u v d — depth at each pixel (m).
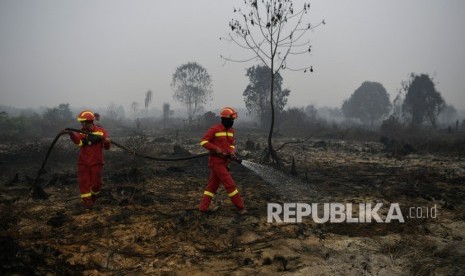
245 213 6.45
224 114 6.41
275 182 8.70
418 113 40.62
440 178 10.16
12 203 6.93
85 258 4.54
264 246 5.00
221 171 6.36
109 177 9.59
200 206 6.48
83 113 6.78
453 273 4.17
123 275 4.23
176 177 9.89
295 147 19.33
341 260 4.61
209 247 5.05
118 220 5.98
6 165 11.82
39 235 5.35
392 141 19.66
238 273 4.23
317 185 9.02
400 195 8.05
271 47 11.02
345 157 15.20
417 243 5.10
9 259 4.16
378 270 4.37
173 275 4.22
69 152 14.23
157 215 6.23
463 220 6.27
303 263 4.48
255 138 25.61
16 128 27.20
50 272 4.14
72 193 7.89
